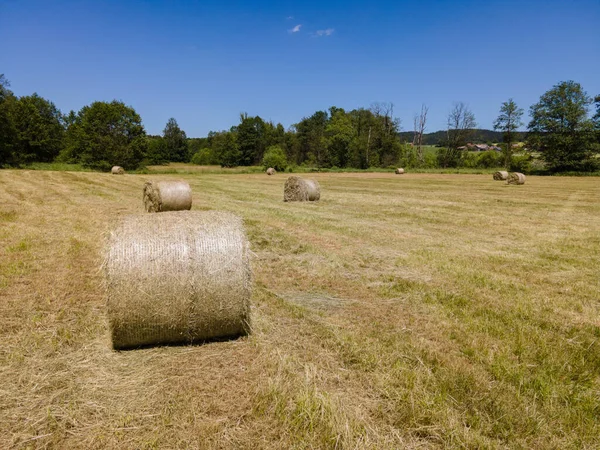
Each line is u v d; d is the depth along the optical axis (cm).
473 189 2722
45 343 431
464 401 346
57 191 1978
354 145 7906
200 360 411
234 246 455
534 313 555
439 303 586
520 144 7044
